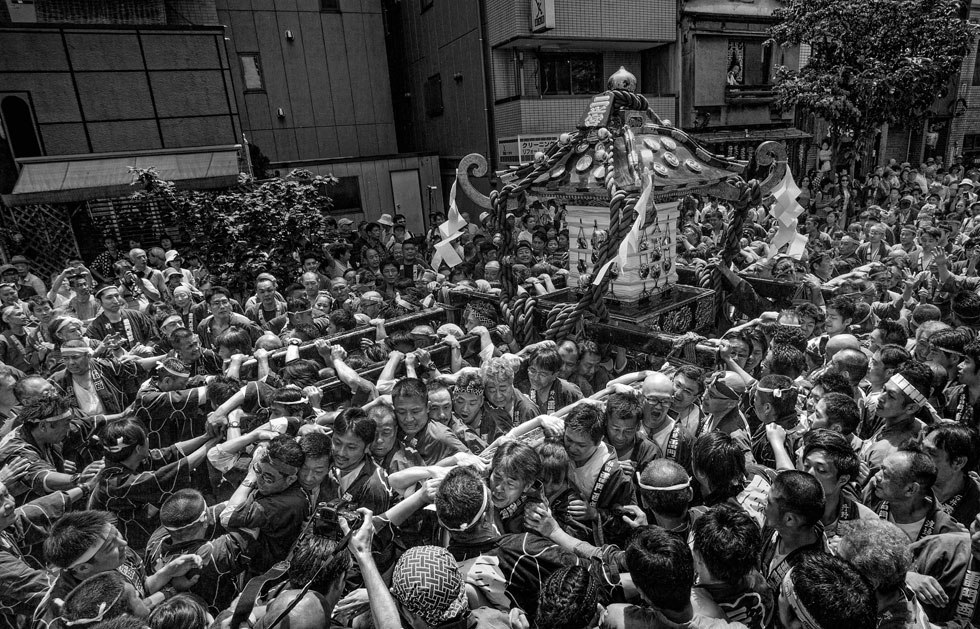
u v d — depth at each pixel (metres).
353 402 4.76
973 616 2.85
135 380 5.72
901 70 14.97
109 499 3.66
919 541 3.07
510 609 2.77
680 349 4.79
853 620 2.09
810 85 15.94
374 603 2.51
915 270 8.92
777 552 2.93
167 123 14.09
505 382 4.31
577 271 6.32
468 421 4.55
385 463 3.95
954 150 24.94
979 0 22.31
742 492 3.31
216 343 5.80
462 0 17.25
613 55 18.36
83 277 8.39
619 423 3.60
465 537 2.90
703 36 17.94
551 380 4.64
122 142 13.75
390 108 21.06
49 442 4.19
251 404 4.45
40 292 10.04
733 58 18.92
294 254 10.15
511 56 16.86
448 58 18.59
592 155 5.55
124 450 3.61
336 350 5.25
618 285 5.82
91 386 5.45
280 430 3.88
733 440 3.37
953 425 3.37
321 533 2.92
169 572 2.95
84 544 2.71
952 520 3.14
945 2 15.27
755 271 7.33
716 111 19.12
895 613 2.56
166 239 12.55
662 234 5.91
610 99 5.32
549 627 2.22
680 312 5.86
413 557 2.47
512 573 2.77
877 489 3.30
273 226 9.94
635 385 4.55
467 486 2.80
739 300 6.58
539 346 4.75
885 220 11.72
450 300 7.21
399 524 3.18
